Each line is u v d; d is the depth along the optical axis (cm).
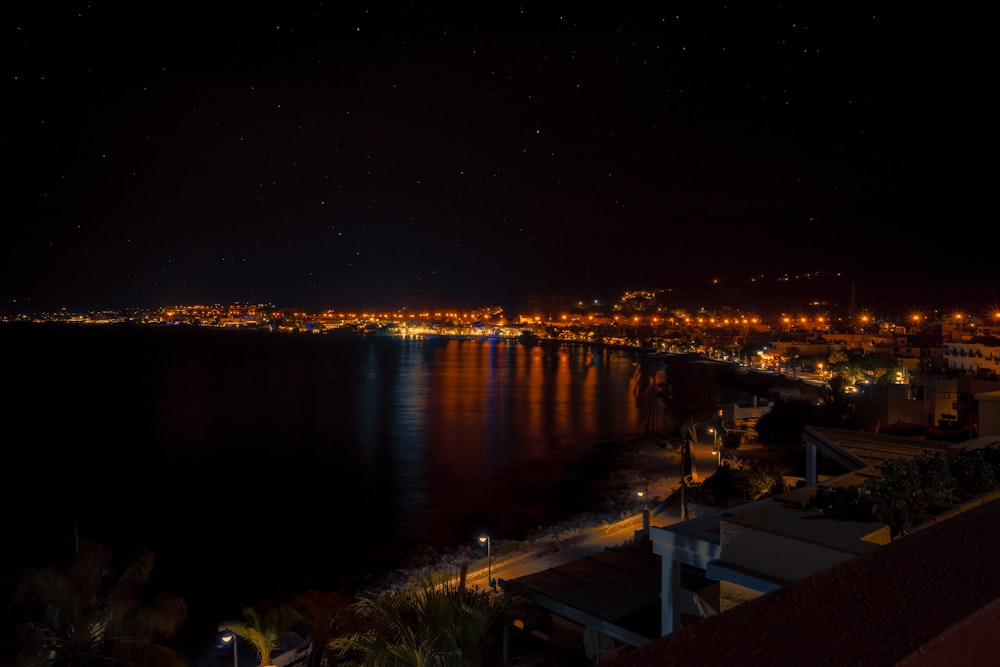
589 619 1483
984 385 4162
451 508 4378
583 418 8056
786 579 720
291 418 8206
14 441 6900
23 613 1596
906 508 761
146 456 6184
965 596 137
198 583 3244
